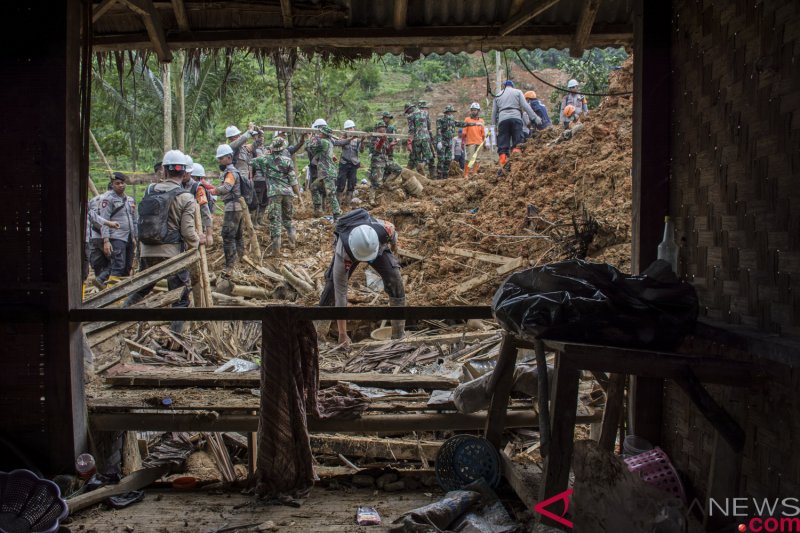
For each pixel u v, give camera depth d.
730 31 3.29
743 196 3.19
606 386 4.01
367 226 6.77
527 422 4.40
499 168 12.20
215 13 4.98
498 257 9.57
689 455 3.64
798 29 2.73
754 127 3.08
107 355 6.10
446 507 3.58
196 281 7.55
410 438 5.05
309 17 4.98
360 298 9.12
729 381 2.90
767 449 2.88
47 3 3.94
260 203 13.13
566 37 5.19
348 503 3.95
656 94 3.99
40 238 4.02
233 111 17.28
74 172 4.11
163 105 15.33
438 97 27.59
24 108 3.97
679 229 3.89
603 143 10.76
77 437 4.12
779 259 2.89
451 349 6.59
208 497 4.04
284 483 4.01
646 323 3.08
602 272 3.22
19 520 3.52
